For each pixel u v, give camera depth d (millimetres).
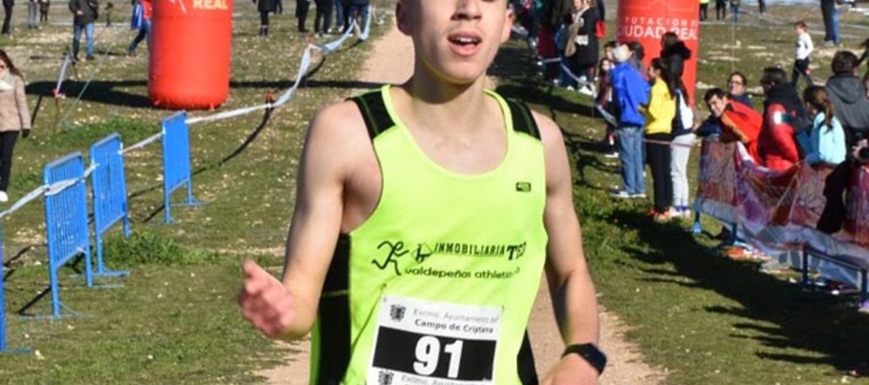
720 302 12750
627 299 12852
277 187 20031
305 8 39438
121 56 34719
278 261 14969
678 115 17422
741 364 10250
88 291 13031
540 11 30125
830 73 35094
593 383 4113
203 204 18641
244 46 35781
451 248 4012
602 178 20781
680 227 16781
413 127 4008
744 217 14969
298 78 26234
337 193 3984
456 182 3975
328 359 4070
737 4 45062
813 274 13961
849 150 13211
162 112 25875
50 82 28938
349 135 3971
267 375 9875
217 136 23656
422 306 4023
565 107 26938
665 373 9977
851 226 12180
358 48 34469
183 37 25547
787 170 13586
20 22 44312
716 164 15859
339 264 4023
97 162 14039
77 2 33594
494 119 4098
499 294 4066
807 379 9812
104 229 14352
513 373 4105
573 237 4227
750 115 15445
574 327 4176
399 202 3961
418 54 3990
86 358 10305
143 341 10906
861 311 12055
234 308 12289
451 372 4047
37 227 16984
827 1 40062
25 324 11570
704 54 37719
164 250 14711
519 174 4039
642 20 25062
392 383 4031
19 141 23000
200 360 10266
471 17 3934
